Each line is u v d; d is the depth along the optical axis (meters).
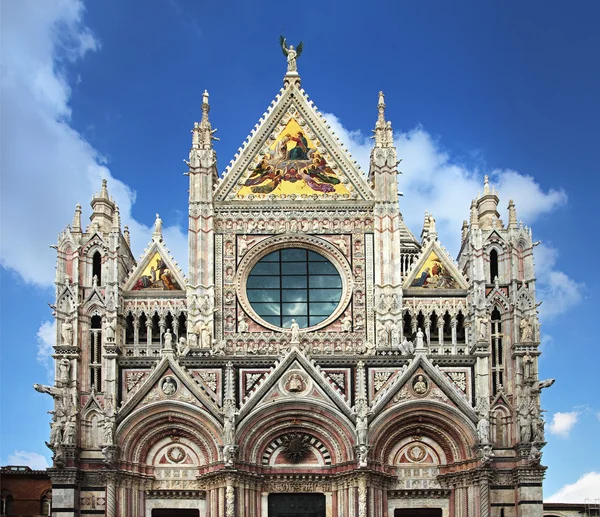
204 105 67.75
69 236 63.31
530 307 62.09
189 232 64.44
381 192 65.31
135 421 58.94
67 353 60.69
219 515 57.47
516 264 63.19
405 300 63.78
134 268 64.31
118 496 57.72
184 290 63.72
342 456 58.91
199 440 59.72
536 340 61.31
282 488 59.31
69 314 61.59
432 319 64.12
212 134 67.56
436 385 59.59
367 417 58.66
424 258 65.25
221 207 65.31
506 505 58.84
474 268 62.91
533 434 58.84
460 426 59.09
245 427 58.88
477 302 61.91
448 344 63.31
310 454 60.03
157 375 59.59
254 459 58.97
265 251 64.88
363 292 63.66
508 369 61.62
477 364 60.44
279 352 62.31
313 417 59.31
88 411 60.28
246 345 62.62
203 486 59.06
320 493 59.44
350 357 60.59
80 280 62.72
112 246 63.19
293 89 68.00
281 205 65.38
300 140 67.12
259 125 67.06
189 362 60.53
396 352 61.44
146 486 59.19
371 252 64.50
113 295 61.94
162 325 62.97
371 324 62.94
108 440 57.69
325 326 62.91
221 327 63.00
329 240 64.81
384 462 59.31
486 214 65.94
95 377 61.09
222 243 64.69
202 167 65.75
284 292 64.38
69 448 58.03
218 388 60.31
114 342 60.62
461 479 58.62
